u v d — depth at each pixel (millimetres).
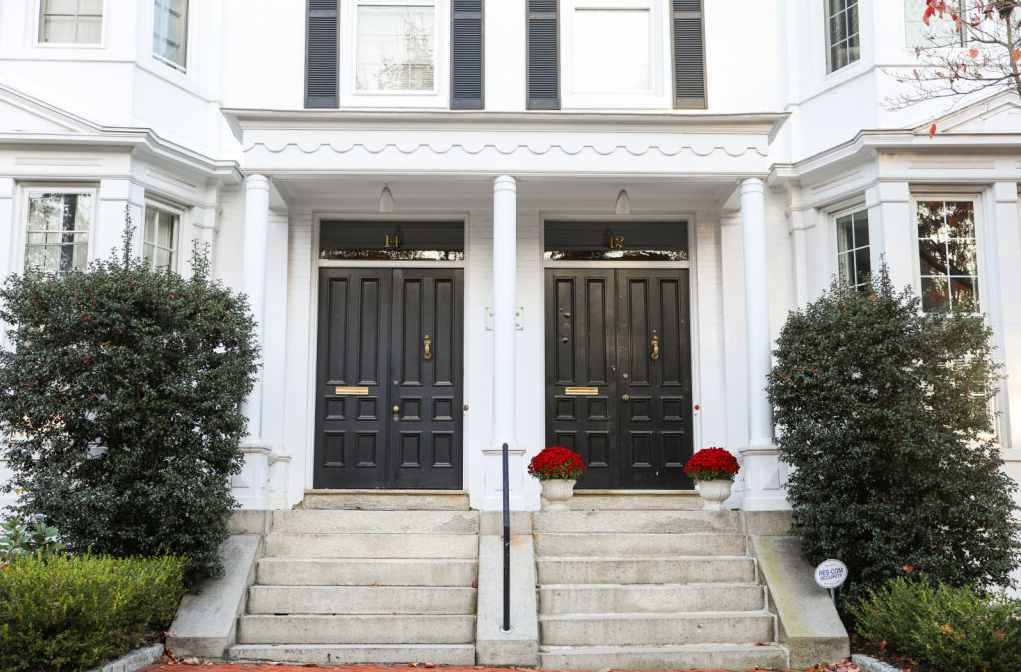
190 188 9852
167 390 7184
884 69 9500
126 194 9109
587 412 10383
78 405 7090
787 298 10117
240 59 10242
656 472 10289
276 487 9203
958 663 6039
